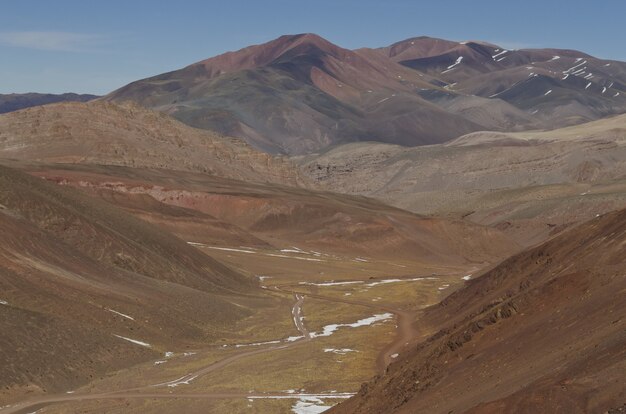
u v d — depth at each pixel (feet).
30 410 239.50
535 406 125.70
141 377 281.33
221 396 255.70
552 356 150.00
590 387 122.52
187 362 306.35
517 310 191.62
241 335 372.99
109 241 431.02
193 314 376.48
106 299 344.08
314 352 326.65
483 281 353.31
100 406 243.60
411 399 178.50
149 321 343.87
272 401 249.14
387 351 325.01
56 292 326.65
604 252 223.92
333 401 249.34
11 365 260.83
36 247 357.00
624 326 141.28
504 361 165.68
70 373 272.92
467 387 162.61
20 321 284.41
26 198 422.82
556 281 191.11
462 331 198.49
